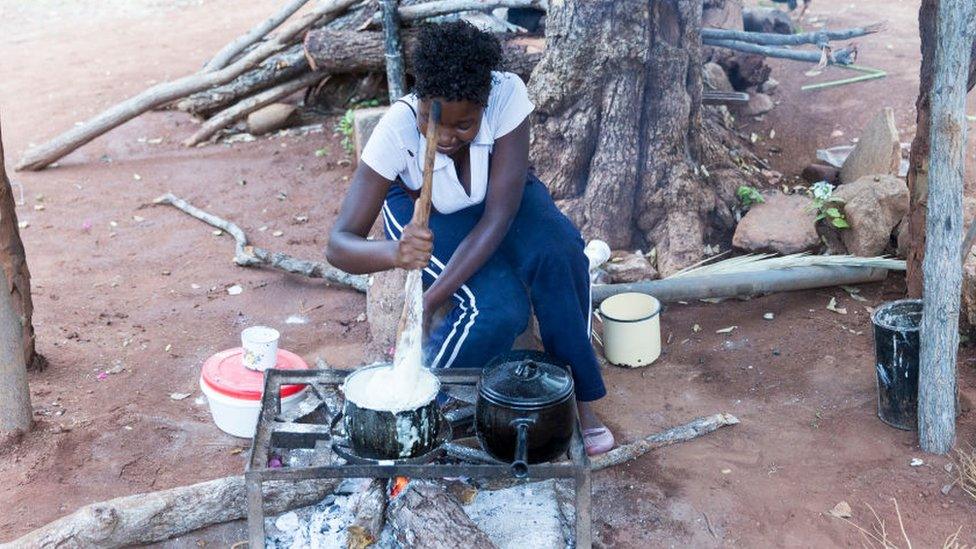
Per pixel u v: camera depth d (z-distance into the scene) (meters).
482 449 2.90
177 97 7.11
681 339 4.28
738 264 4.64
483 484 3.16
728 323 4.39
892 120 5.18
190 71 9.73
